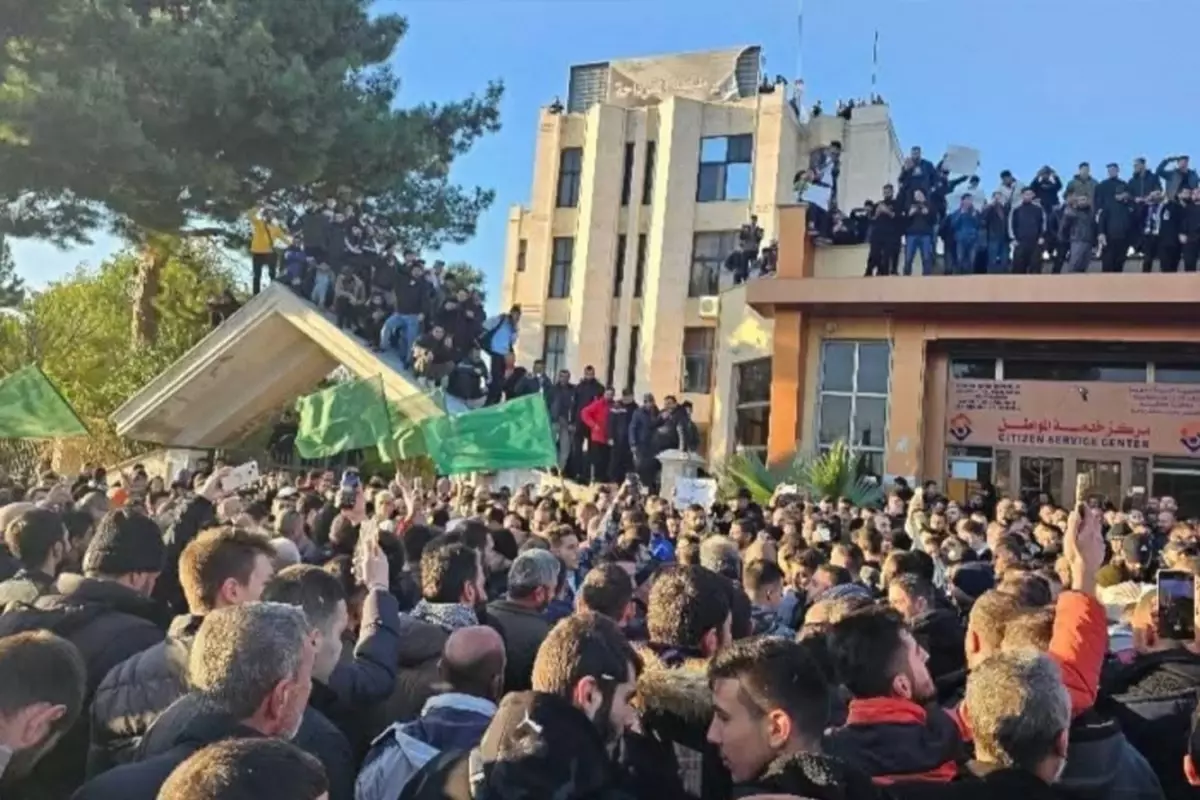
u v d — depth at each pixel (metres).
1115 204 18.66
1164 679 3.93
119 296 32.56
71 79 16.12
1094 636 3.37
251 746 1.93
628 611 4.51
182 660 3.21
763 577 5.66
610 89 42.25
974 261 19.59
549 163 41.72
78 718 3.21
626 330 39.03
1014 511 13.00
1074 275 18.58
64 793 3.32
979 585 6.50
